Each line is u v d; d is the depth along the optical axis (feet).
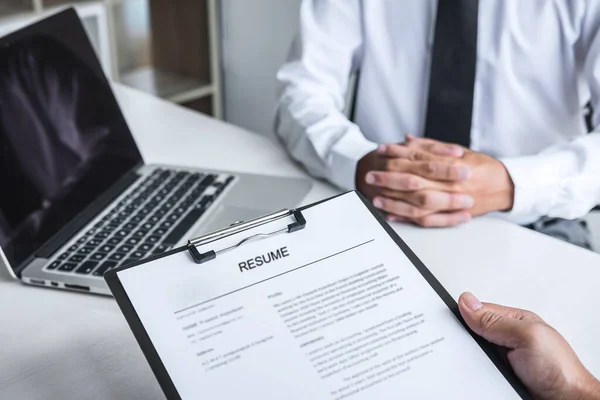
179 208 2.79
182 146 3.57
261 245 1.75
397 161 2.98
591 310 2.29
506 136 3.85
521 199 2.98
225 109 8.04
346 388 1.54
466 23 3.32
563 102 3.77
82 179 2.79
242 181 3.07
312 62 3.89
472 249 2.65
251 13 7.17
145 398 1.99
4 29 5.61
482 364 1.64
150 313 1.60
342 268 1.74
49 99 2.77
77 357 2.09
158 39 7.61
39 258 2.44
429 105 3.51
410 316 1.69
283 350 1.58
